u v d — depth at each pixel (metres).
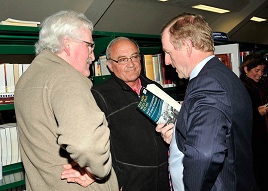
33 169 1.18
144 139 1.80
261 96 3.02
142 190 1.77
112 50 1.94
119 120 1.79
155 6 3.52
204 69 1.18
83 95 0.99
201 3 3.86
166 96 1.42
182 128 1.11
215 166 0.99
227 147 1.03
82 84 1.04
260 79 3.19
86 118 0.92
